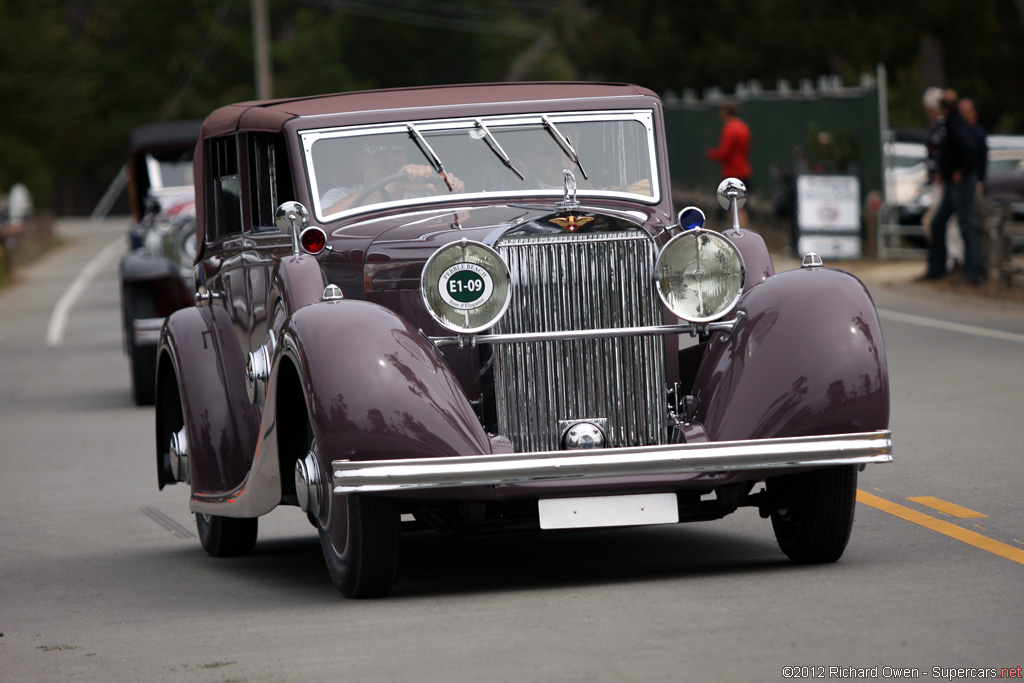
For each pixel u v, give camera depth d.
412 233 18.64
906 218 71.38
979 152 55.50
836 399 16.89
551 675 13.48
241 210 21.86
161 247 43.16
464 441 16.41
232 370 21.27
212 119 23.06
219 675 14.38
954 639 13.91
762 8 109.25
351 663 14.45
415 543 21.80
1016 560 17.64
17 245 119.56
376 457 16.28
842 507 17.56
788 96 80.19
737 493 17.73
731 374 17.25
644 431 17.77
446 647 14.80
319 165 19.98
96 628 17.20
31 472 31.75
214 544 21.89
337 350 16.58
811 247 70.12
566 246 17.62
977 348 41.78
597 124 20.64
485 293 17.17
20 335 65.62
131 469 31.41
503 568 19.30
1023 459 25.33
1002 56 107.06
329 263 19.28
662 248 17.62
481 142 20.33
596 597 16.80
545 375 17.61
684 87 118.38
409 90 21.59
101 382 48.34
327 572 20.23
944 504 21.78
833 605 15.55
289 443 18.17
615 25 123.44
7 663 15.59
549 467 16.28
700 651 13.95
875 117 70.94
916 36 105.81
